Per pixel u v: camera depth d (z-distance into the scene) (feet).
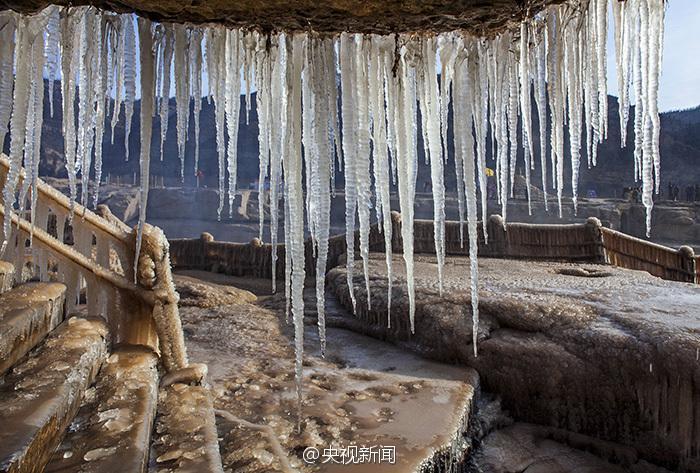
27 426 7.06
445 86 10.81
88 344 10.92
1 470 5.67
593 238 39.99
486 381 20.85
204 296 35.94
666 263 36.29
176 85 9.26
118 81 9.48
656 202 96.27
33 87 8.82
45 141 133.80
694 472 15.79
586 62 9.21
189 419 10.41
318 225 9.73
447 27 8.06
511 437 18.39
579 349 19.19
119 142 151.74
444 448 13.52
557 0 7.31
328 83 9.14
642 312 20.88
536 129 94.07
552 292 25.48
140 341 13.73
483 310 23.30
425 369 20.97
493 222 43.42
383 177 11.01
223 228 105.29
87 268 13.35
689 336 17.25
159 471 8.27
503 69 9.47
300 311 10.39
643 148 9.18
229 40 9.32
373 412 15.84
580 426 18.65
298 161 9.46
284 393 17.42
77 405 9.41
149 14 7.30
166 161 153.99
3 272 11.68
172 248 53.11
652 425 17.04
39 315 10.83
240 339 25.17
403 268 35.81
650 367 17.03
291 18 7.57
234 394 17.15
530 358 19.83
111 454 7.73
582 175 129.18
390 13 7.29
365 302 27.99
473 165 10.00
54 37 9.01
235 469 10.18
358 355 23.15
